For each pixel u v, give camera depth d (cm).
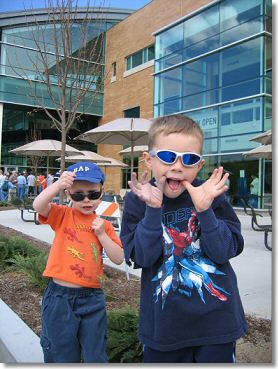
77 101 809
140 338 190
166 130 183
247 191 1730
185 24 2105
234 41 1827
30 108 2964
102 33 975
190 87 2064
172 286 181
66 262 256
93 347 244
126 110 2878
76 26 905
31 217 1456
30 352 302
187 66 2088
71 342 244
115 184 2931
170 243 186
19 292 477
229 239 179
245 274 582
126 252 193
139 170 2559
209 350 178
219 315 180
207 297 180
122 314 325
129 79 2814
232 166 1803
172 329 179
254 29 1730
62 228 267
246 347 320
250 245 847
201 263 185
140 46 2706
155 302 184
